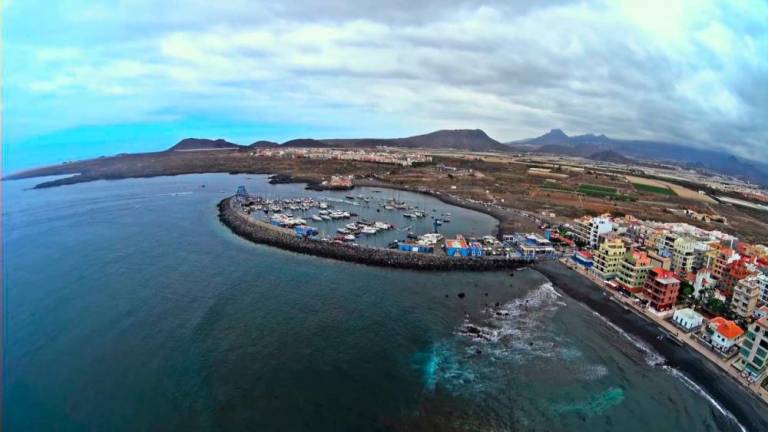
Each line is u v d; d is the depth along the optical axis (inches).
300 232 6378.0
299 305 3841.0
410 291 4293.8
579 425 2423.7
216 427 2265.0
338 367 2869.1
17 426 2247.8
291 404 2476.6
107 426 2256.4
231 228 6815.9
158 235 6294.3
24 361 2869.1
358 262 5221.5
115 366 2815.0
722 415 2544.3
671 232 5620.1
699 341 3312.0
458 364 2977.4
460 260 5251.0
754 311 3479.3
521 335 3440.0
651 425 2449.6
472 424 2384.4
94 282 4308.6
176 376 2711.6
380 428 2316.7
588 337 3457.2
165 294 4018.2
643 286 4197.8
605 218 6245.1
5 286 4178.2
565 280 4675.2
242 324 3427.7
